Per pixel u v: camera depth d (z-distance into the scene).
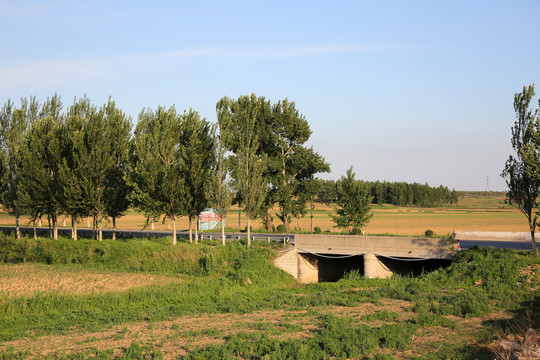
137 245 46.91
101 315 26.86
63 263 46.84
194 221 50.50
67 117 53.47
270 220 65.00
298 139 63.38
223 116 46.94
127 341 20.16
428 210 157.38
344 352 16.75
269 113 62.62
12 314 27.77
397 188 194.88
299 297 30.56
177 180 46.69
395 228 79.75
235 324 22.62
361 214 51.03
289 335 19.73
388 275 41.53
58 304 29.50
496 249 35.94
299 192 63.78
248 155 46.97
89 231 65.44
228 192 46.31
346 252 42.16
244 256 42.78
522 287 27.64
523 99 33.03
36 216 52.41
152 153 46.62
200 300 30.56
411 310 24.05
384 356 15.95
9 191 55.31
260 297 31.70
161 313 26.33
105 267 44.09
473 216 121.38
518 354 14.75
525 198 33.34
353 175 51.97
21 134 56.69
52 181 51.03
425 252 38.56
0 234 48.25
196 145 46.75
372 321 22.06
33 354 18.98
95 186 48.62
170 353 18.11
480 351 16.59
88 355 18.23
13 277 38.62
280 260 43.41
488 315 22.52
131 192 46.50
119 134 50.41
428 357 16.08
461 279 31.03
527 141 32.53
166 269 42.66
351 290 31.48
